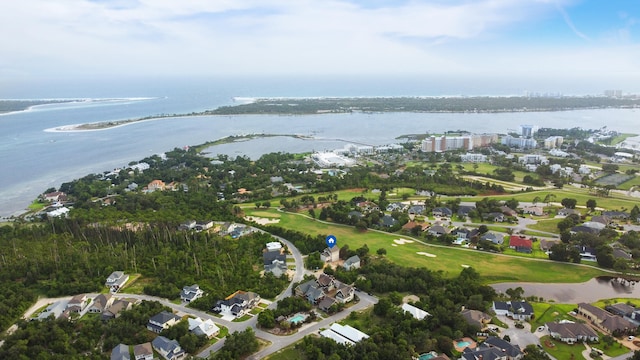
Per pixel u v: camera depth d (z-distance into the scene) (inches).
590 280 7037.4
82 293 6717.5
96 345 5305.1
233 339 5108.3
